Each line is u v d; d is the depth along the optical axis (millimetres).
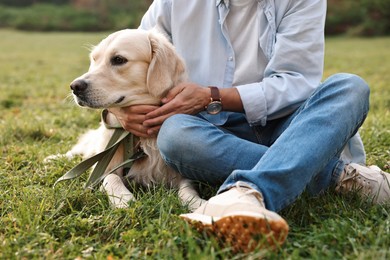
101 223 2346
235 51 2889
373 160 3391
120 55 2826
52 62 13852
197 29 2955
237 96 2639
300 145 2160
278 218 1866
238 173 2119
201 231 2064
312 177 2223
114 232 2244
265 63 2857
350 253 1943
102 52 2941
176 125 2445
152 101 2854
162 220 2256
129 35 2898
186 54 2969
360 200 2494
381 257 1830
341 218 2291
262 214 1868
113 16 32781
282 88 2641
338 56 14328
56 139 4535
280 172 2088
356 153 2873
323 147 2176
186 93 2637
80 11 33938
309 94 2686
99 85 2785
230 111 2709
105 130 3084
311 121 2232
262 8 2812
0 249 2064
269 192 2076
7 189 2922
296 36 2730
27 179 3084
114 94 2805
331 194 2602
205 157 2412
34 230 2201
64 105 6598
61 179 2770
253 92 2633
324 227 2115
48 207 2514
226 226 1912
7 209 2572
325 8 2857
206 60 2912
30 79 9945
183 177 2863
